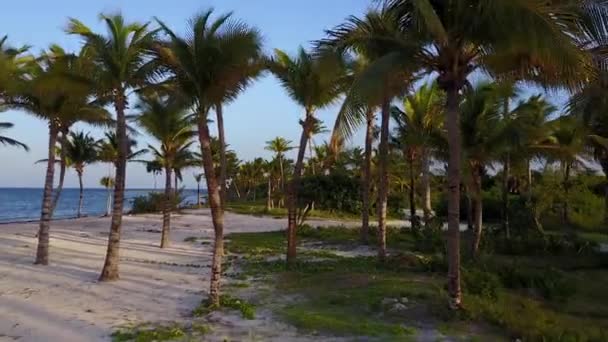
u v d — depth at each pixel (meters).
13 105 16.70
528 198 28.88
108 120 18.72
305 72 16.23
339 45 10.49
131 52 13.38
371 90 8.98
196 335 8.44
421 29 9.29
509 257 21.00
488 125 18.56
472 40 9.30
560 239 23.34
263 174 85.88
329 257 19.28
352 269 15.41
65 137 23.06
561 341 8.07
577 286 14.16
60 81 13.52
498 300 11.17
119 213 13.97
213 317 9.64
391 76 9.78
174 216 46.47
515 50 9.20
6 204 96.00
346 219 47.22
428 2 8.39
